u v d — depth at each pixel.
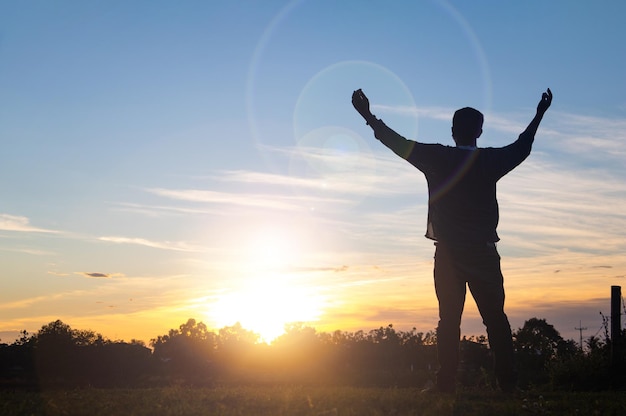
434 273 8.51
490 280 8.24
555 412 7.13
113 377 51.47
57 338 63.94
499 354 8.49
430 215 8.44
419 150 8.22
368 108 8.36
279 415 6.84
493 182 8.30
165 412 6.94
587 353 17.12
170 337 75.25
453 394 8.41
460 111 8.48
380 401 7.79
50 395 8.98
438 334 8.55
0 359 61.19
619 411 7.14
